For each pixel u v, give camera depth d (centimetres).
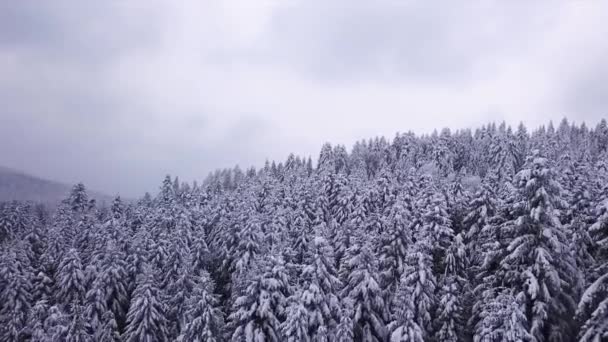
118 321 3500
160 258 3994
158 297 3119
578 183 2612
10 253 3897
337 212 4891
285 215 4588
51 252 4356
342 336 2303
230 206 5450
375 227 3659
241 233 3819
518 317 1888
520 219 2053
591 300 1672
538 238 2056
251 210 4281
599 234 1930
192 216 5328
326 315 2459
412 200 3991
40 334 2945
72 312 3288
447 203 3531
